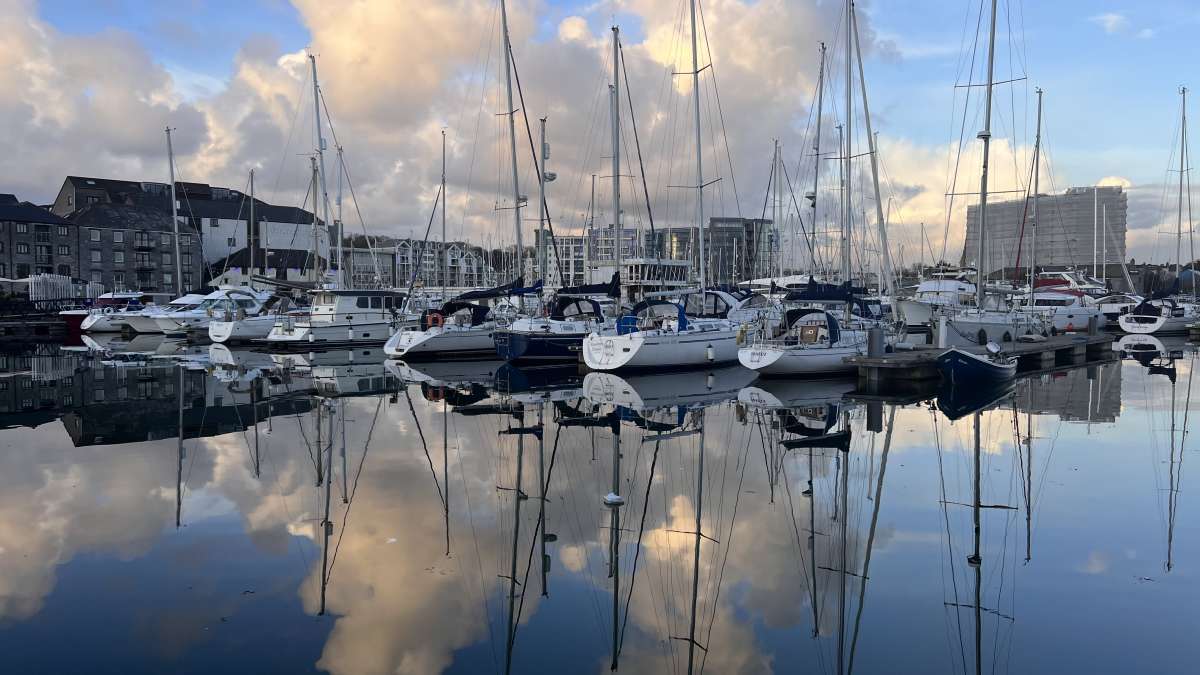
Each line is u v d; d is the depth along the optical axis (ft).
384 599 22.43
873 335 68.23
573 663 18.79
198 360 96.43
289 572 24.35
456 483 35.76
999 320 98.02
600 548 27.17
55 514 30.12
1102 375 81.05
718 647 19.71
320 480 36.01
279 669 18.22
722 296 100.53
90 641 19.49
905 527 29.58
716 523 30.14
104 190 293.64
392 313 115.75
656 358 75.36
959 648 19.60
